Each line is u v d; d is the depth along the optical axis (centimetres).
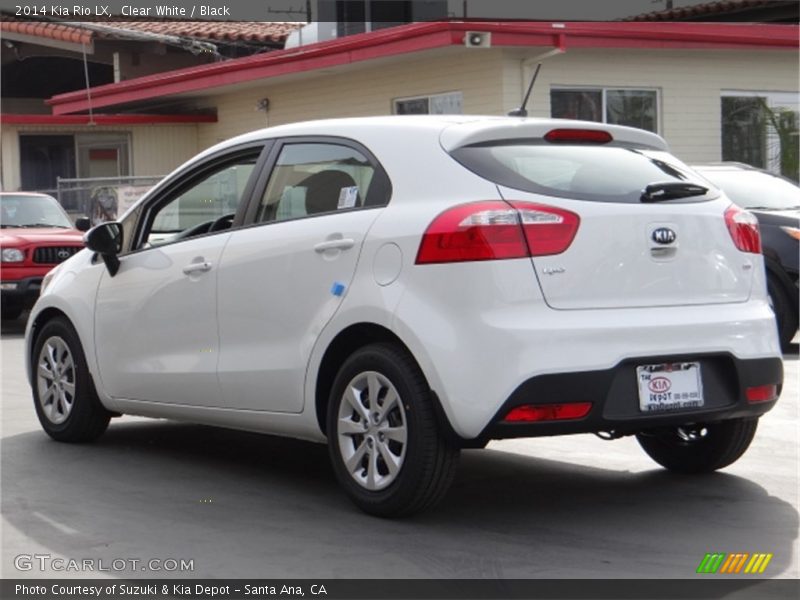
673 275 621
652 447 752
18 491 709
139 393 781
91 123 2464
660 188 627
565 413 584
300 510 659
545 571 552
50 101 2609
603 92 1884
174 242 766
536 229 591
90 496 696
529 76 1812
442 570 554
